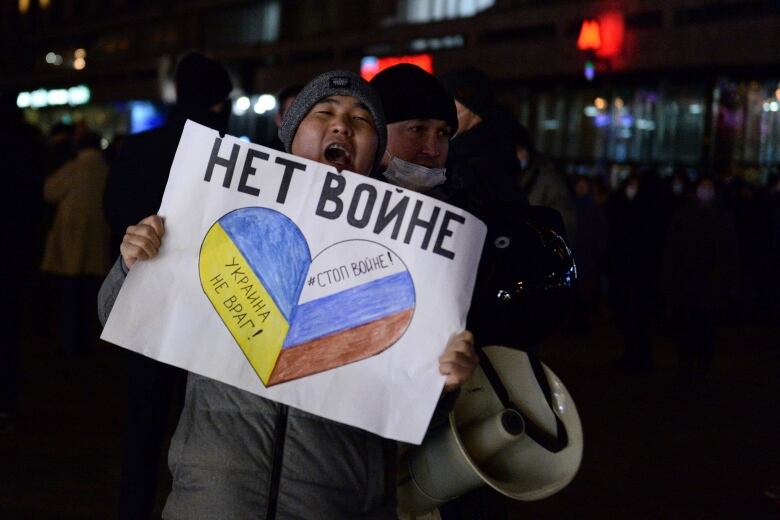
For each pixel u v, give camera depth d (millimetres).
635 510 5340
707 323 9555
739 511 5383
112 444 6133
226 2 42719
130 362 3930
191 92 4293
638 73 23000
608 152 23609
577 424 2525
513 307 2736
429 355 2309
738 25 20734
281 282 2350
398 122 3164
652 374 9609
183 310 2348
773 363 10547
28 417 6711
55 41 60094
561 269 2791
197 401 2408
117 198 4148
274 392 2320
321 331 2334
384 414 2301
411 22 32406
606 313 14797
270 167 2377
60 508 4961
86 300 9227
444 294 2322
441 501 2547
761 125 20125
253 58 40750
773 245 14539
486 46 28594
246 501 2299
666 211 9930
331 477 2336
